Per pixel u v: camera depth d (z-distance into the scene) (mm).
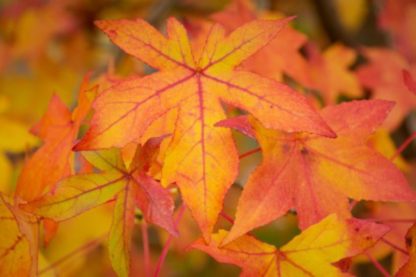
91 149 567
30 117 1142
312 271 581
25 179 646
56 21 1229
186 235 973
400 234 720
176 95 588
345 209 594
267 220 580
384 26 962
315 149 604
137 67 875
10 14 1222
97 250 1088
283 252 586
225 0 1220
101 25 604
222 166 569
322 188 596
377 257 725
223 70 594
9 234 591
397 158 744
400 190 595
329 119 615
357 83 820
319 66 812
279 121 573
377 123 611
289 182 593
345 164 601
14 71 1290
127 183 576
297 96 577
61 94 1163
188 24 783
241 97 585
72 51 1228
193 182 566
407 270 584
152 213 561
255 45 599
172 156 570
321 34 1246
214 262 1242
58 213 572
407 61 901
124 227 571
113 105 577
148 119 579
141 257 1163
